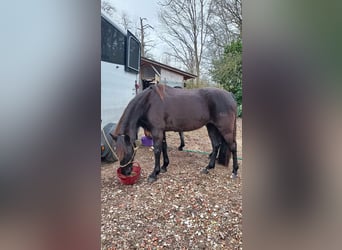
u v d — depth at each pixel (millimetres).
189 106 2312
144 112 2289
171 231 1647
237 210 1757
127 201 1863
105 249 1513
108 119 2664
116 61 2934
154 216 1736
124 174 2117
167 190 1990
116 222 1685
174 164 2451
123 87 3160
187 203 1850
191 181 2113
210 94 2312
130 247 1535
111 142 2426
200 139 2805
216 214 1712
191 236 1606
